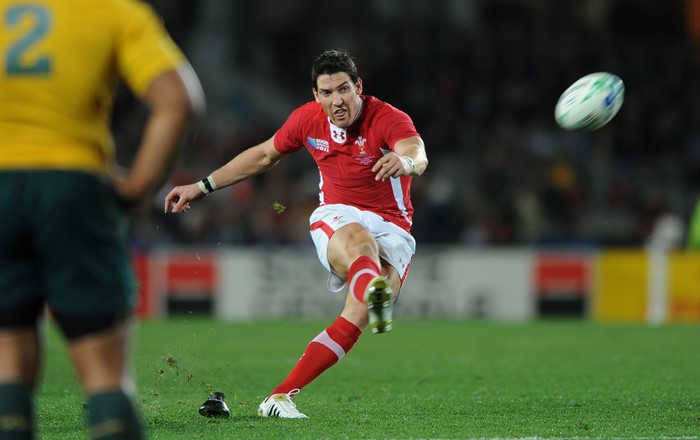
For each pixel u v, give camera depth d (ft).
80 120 35.70
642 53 255.09
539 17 264.52
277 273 170.60
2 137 35.04
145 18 36.65
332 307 170.81
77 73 35.55
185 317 169.07
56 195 34.63
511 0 265.75
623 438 55.31
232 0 263.90
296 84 261.44
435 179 217.56
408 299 172.04
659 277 168.76
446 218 210.18
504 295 171.53
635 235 215.72
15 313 35.83
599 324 158.10
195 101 36.35
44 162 34.78
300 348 118.32
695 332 142.31
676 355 110.63
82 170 35.19
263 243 200.75
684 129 245.45
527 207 207.51
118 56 36.40
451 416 64.08
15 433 35.45
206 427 58.75
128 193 36.35
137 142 224.53
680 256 168.45
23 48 35.29
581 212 219.20
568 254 171.01
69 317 35.65
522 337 134.82
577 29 262.06
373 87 252.01
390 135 64.23
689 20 263.70
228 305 170.19
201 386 78.89
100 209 35.53
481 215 215.51
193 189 67.62
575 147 234.38
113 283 35.73
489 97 246.27
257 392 78.69
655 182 228.84
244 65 259.80
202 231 195.72
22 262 35.63
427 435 56.13
